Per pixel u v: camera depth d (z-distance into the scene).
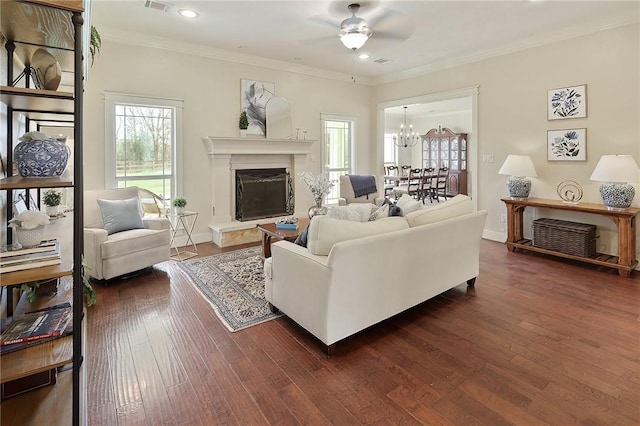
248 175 5.30
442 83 5.56
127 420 1.65
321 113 6.11
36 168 1.43
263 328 2.55
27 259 1.34
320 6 3.46
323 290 2.13
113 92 4.17
